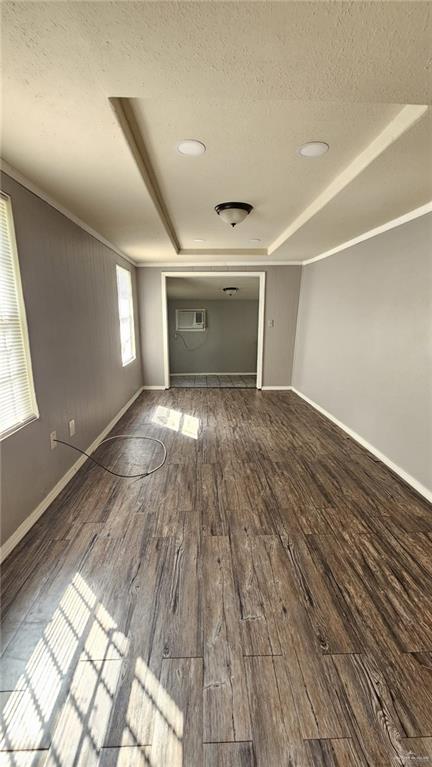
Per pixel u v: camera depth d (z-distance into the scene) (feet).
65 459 8.16
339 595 5.03
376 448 10.00
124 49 3.18
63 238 8.06
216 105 4.52
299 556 5.83
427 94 3.91
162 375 18.69
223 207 8.57
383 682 3.84
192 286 20.58
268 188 7.54
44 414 7.10
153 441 11.15
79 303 9.10
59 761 3.16
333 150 5.82
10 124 4.56
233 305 25.23
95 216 8.77
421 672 3.96
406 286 8.55
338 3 2.66
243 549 5.99
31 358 6.57
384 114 4.72
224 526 6.64
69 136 4.87
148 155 6.02
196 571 5.47
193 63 3.37
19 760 3.17
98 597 4.95
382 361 9.67
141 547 6.02
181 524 6.69
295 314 17.88
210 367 26.20
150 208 8.10
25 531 6.29
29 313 6.51
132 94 3.93
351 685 3.82
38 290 6.86
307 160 6.18
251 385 20.42
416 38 3.01
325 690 3.76
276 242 13.15
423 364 7.91
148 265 17.16
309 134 5.29
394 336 9.07
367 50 3.17
